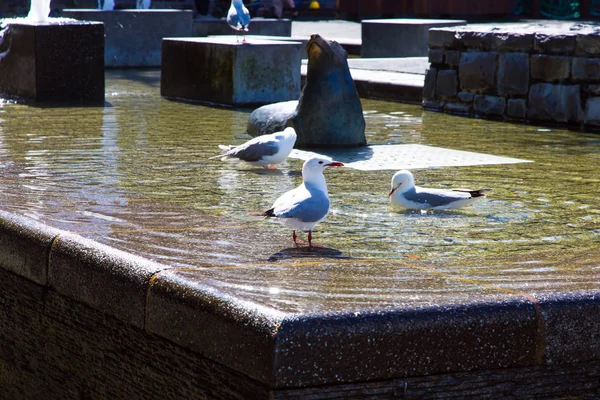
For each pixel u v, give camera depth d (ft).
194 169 31.83
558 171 33.04
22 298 22.26
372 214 24.94
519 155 37.29
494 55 52.37
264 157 32.24
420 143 41.29
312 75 40.04
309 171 21.03
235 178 30.30
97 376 19.88
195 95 59.62
